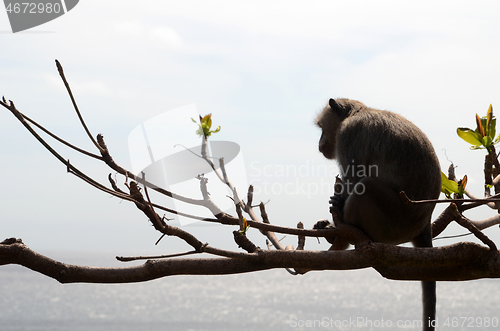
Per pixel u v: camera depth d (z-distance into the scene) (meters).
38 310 81.75
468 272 3.21
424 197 4.91
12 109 2.83
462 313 73.56
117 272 2.94
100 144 3.07
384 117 5.43
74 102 2.93
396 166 5.01
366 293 116.12
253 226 3.36
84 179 2.82
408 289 130.88
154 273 2.96
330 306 86.75
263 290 122.38
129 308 84.94
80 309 83.50
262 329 61.44
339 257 3.12
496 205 4.11
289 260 3.03
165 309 83.31
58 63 2.79
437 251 3.16
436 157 5.12
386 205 4.89
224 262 3.04
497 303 90.94
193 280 152.00
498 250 3.14
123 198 2.83
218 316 73.81
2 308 83.31
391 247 3.17
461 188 4.12
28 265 2.83
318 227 5.17
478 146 4.14
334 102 6.25
